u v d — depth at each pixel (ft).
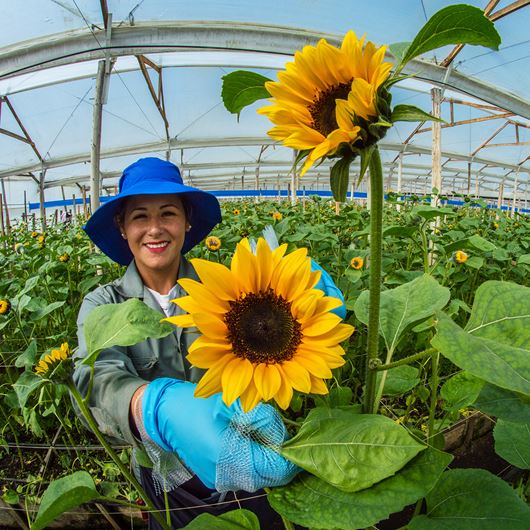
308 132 2.55
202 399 3.16
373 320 2.82
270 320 2.70
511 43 22.90
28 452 8.04
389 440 2.35
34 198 65.92
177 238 5.77
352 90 2.25
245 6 18.83
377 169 2.58
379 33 21.88
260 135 46.47
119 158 56.39
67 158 45.06
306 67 2.62
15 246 19.81
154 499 5.42
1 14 17.54
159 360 5.37
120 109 36.99
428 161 71.26
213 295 2.71
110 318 3.14
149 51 18.67
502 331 2.43
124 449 7.39
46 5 17.28
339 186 2.60
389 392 4.15
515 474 6.44
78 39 18.22
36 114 35.60
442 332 2.17
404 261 12.60
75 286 10.84
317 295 2.64
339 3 19.43
